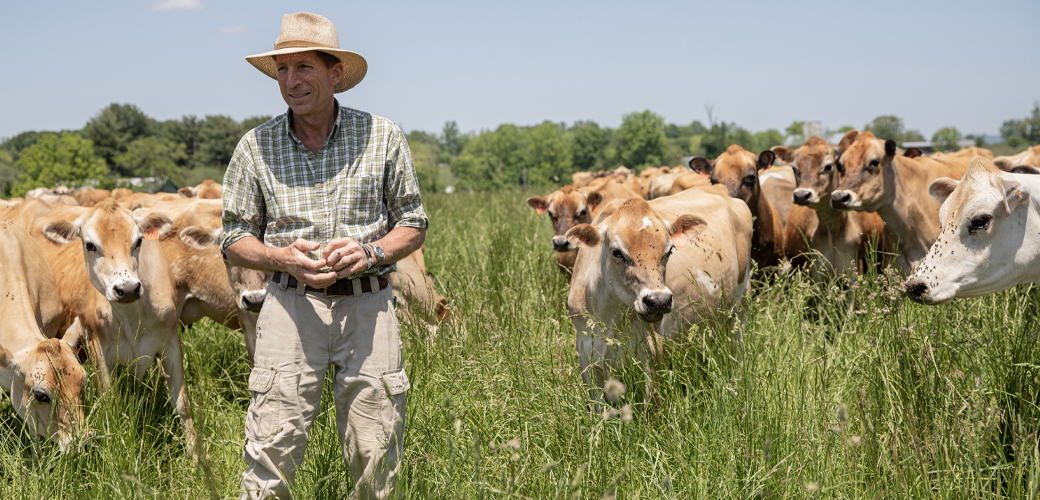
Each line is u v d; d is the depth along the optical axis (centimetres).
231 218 308
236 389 498
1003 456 334
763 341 470
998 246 368
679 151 11844
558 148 11512
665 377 423
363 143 304
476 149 12800
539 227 1133
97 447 380
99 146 9356
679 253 463
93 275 455
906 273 652
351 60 314
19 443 400
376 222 307
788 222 754
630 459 341
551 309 575
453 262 812
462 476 330
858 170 623
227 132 10000
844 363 427
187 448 428
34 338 435
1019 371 383
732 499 313
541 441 367
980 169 372
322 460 340
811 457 329
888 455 331
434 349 477
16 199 757
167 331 498
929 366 379
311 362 299
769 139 12294
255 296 495
